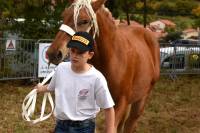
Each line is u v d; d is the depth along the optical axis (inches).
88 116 168.7
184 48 674.8
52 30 598.2
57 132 171.2
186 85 620.7
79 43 162.6
